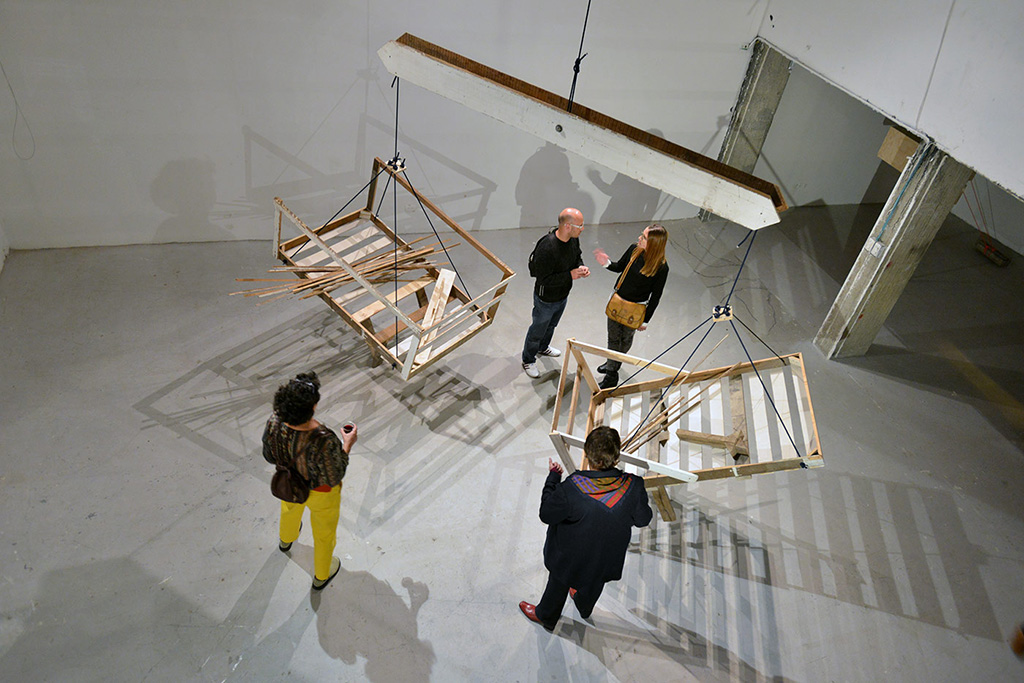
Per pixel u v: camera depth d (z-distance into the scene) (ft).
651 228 15.24
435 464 15.39
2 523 12.96
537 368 18.22
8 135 17.08
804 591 14.08
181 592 12.44
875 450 17.44
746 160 24.12
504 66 19.76
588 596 11.54
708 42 20.99
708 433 13.94
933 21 15.07
